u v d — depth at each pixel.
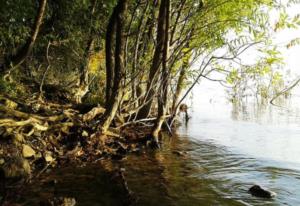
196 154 12.24
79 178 8.74
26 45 13.69
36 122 10.50
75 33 17.83
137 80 16.03
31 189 7.79
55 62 20.59
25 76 18.25
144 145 13.09
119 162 10.58
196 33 14.59
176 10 14.91
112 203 7.17
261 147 13.79
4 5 13.58
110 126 13.58
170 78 15.59
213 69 14.82
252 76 14.91
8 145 9.02
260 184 8.75
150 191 8.04
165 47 13.58
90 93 21.67
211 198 7.66
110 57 13.87
